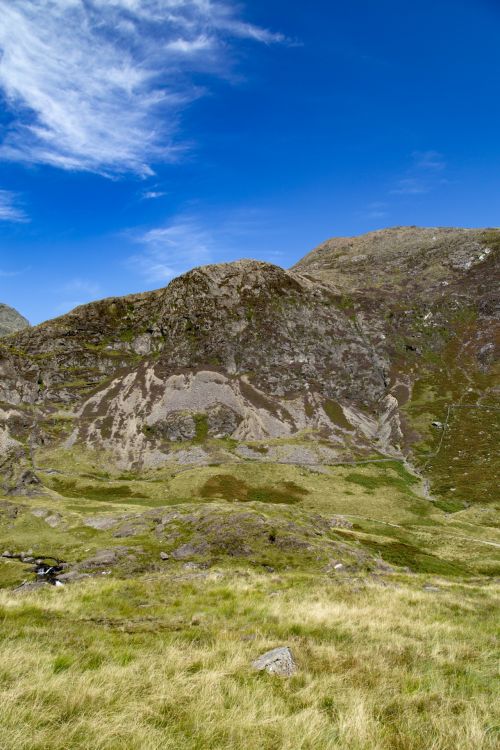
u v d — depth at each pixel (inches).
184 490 4168.3
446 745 267.7
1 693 285.3
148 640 460.8
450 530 3324.3
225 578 978.7
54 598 700.7
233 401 6141.7
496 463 4808.1
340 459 5142.7
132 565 1882.4
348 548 1995.6
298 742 261.4
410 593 836.6
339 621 575.2
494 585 1238.3
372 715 302.4
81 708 284.0
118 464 5019.7
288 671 382.6
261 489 4259.4
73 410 6013.8
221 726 274.2
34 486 3400.6
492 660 441.7
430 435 5718.5
